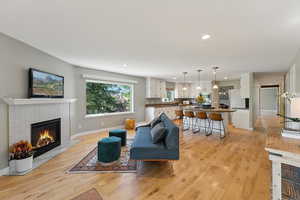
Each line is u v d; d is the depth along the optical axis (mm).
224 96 8469
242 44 2723
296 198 1309
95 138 4488
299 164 1252
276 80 7176
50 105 3430
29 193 1921
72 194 1902
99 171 2494
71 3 1571
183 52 3215
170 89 8773
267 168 2598
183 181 2207
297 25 2004
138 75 6492
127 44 2775
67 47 2963
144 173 2436
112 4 1582
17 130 2590
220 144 3994
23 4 1591
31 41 2664
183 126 6410
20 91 2717
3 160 2391
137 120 6781
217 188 2035
